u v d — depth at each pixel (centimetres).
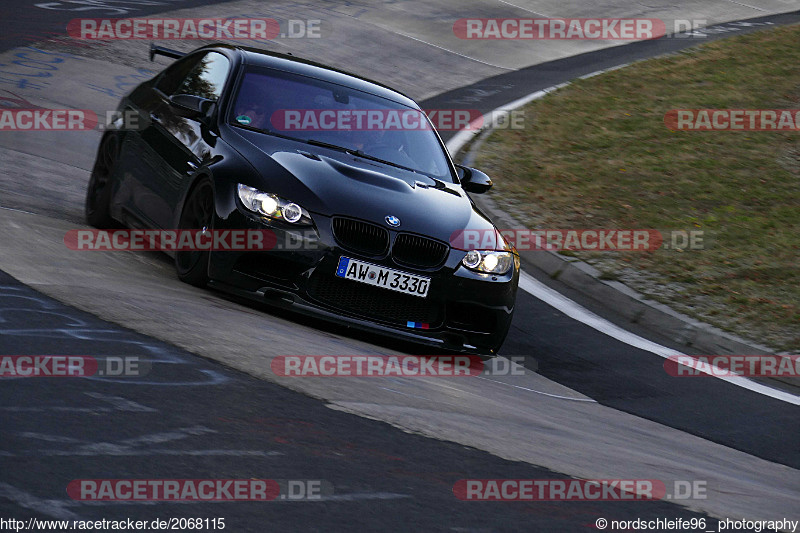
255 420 1220
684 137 5569
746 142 5475
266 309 2127
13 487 887
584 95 6662
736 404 2267
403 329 2056
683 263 3472
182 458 1034
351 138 2367
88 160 3516
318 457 1126
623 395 2202
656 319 2969
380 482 1081
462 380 1884
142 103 2641
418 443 1270
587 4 10294
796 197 4509
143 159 2422
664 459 1570
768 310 3033
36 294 1648
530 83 7088
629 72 7406
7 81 4381
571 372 2338
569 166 4900
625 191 4475
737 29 9744
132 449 1035
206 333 1628
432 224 2102
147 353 1428
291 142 2248
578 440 1547
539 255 3519
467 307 2114
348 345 1923
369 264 2011
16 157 3275
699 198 4409
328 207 2023
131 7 7138
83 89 4528
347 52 7188
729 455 1811
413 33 8144
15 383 1182
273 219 1994
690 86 6912
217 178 2053
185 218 2158
